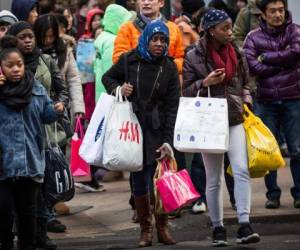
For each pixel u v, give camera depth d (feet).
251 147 50.98
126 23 60.49
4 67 47.47
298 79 61.31
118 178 78.79
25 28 53.57
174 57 60.39
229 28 51.26
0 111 47.60
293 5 88.89
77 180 73.15
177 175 51.47
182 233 58.70
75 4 95.50
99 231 60.39
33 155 47.78
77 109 61.57
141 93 52.95
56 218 62.28
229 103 51.31
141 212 53.88
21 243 48.88
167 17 91.20
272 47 60.95
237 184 51.31
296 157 62.08
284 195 67.31
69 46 66.85
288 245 53.06
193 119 50.55
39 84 48.98
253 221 60.39
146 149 52.85
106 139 52.60
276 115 62.08
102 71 67.56
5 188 47.44
